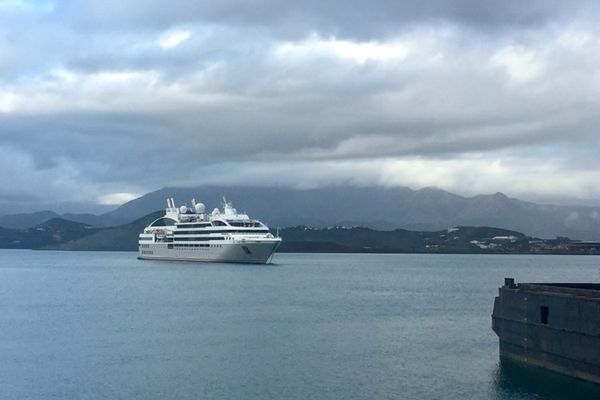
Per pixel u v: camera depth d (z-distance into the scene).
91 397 58.78
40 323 103.44
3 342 85.00
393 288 182.50
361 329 96.31
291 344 82.88
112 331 93.94
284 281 196.50
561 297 58.19
